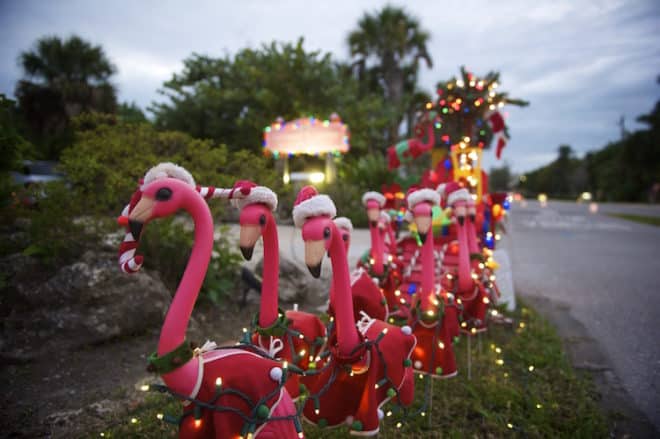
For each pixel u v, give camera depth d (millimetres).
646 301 6723
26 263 4645
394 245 4551
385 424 3215
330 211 2117
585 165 69812
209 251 1844
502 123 5566
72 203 4883
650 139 42750
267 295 2461
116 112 18453
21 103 16828
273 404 1988
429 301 3055
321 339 2861
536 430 3195
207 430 1882
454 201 3764
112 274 4648
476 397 3607
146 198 1729
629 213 27422
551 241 13711
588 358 4574
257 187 2131
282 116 17203
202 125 17922
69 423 3148
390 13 23531
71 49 18281
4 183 5035
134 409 3305
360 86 23641
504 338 4988
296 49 17219
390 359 2453
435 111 5727
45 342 4203
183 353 1739
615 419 3420
